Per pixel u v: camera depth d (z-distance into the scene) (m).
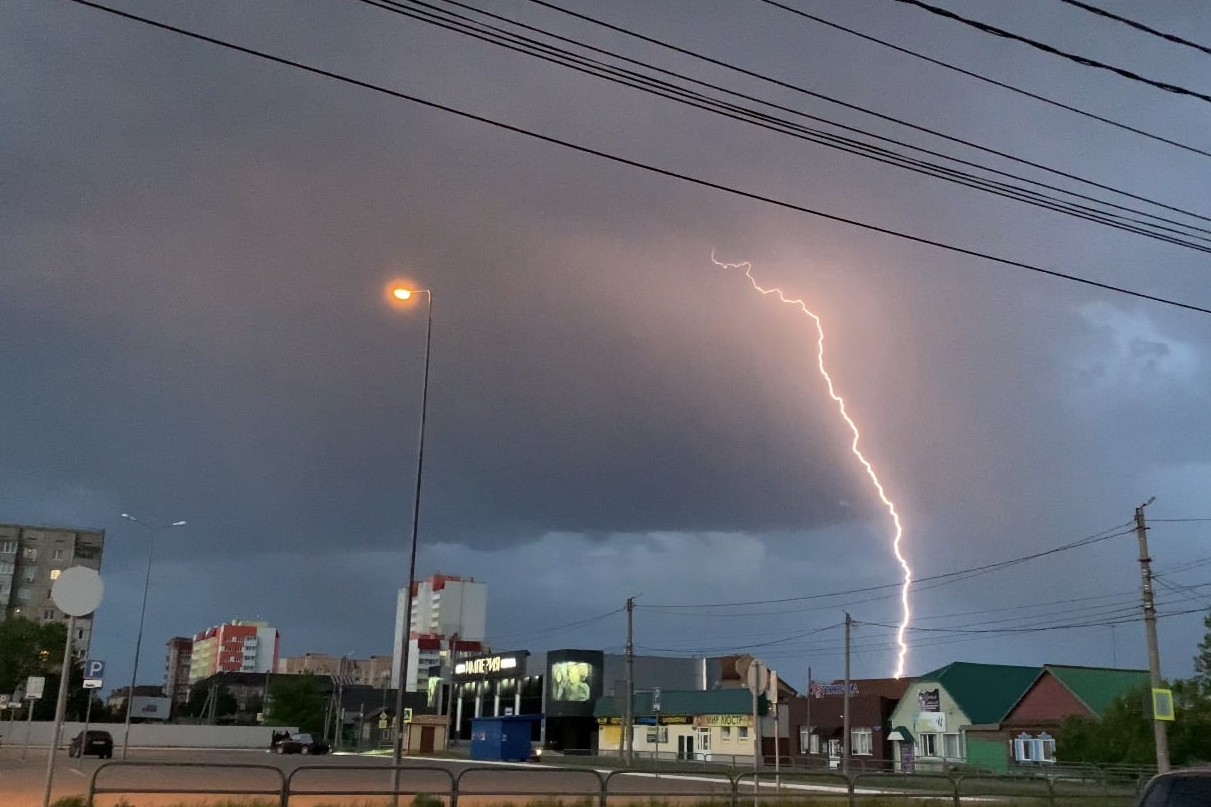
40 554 126.44
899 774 24.25
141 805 20.25
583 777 38.91
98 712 110.94
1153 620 31.72
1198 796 9.16
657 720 69.69
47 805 15.14
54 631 107.31
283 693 122.56
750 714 70.75
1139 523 32.72
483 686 103.38
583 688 92.06
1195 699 43.81
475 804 20.92
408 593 25.17
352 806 20.12
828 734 68.06
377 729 104.62
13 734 84.44
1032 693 56.88
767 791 27.19
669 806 21.67
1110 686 55.19
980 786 29.86
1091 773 38.41
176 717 144.75
